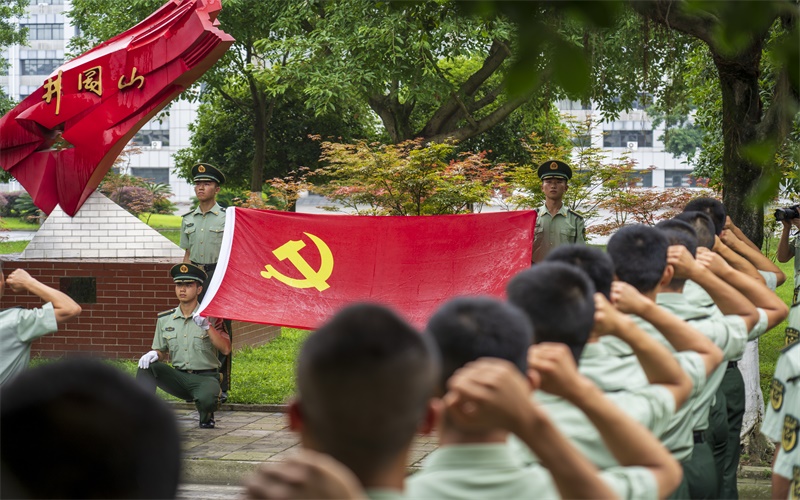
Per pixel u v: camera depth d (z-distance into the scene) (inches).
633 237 150.1
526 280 113.1
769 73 378.9
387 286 327.9
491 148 895.7
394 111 862.5
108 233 490.9
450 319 95.2
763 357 467.2
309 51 705.0
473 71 926.4
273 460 303.4
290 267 329.7
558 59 88.6
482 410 72.8
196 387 342.3
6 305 481.1
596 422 90.4
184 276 341.1
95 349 471.8
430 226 331.6
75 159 432.8
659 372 115.6
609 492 78.0
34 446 57.2
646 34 279.1
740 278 169.0
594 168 486.9
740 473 283.9
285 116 972.6
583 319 110.9
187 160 1109.1
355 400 71.6
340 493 58.4
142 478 59.2
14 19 2295.8
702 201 239.0
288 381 421.4
